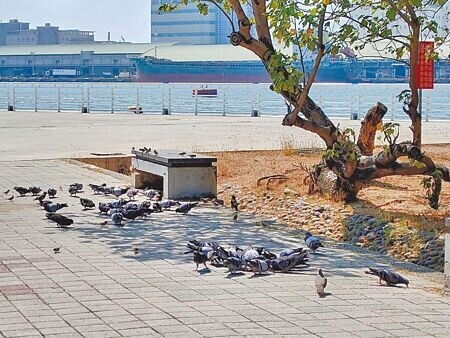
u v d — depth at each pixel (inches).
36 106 2044.8
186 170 704.4
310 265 474.0
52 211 618.2
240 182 781.3
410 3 551.5
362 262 484.1
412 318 368.5
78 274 443.2
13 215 625.3
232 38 632.4
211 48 3804.1
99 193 732.0
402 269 468.1
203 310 376.8
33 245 517.3
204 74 3809.1
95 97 2625.5
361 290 417.1
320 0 561.9
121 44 4658.0
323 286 406.0
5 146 1154.7
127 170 997.8
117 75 4485.7
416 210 619.2
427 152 973.2
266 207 662.5
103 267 460.4
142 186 772.0
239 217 630.5
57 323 355.3
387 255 506.3
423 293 414.0
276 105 2080.5
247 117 1777.8
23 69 4825.3
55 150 1091.9
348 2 574.2
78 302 387.9
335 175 653.9
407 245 509.7
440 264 474.3
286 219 620.1
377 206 633.0
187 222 606.2
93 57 4596.5
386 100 1951.3
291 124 628.1
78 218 616.1
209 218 624.4
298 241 542.3
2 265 462.0
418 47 597.9
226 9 677.3
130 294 403.2
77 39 6545.3
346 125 1439.5
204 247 474.9
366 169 638.5
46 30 6520.7
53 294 401.7
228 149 1051.9
